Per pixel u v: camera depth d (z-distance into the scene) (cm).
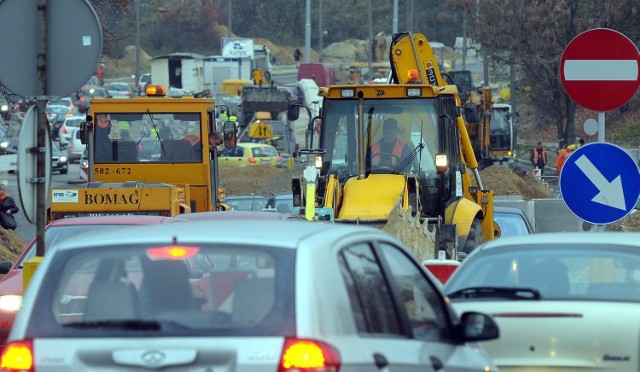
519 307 2652
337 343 1734
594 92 4038
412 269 2233
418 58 7625
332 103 6038
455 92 6122
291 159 16562
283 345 1698
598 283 2775
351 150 5991
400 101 5966
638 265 2784
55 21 3019
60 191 5612
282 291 1748
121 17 9881
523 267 2834
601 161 3959
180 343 1730
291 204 9019
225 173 16262
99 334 1778
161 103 7119
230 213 4691
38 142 3073
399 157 5941
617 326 2595
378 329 1917
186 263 1969
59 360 1755
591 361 2602
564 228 9688
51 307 1827
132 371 1727
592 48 4028
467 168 6738
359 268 1944
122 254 1880
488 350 2661
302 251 1802
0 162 14988
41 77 3011
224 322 1755
